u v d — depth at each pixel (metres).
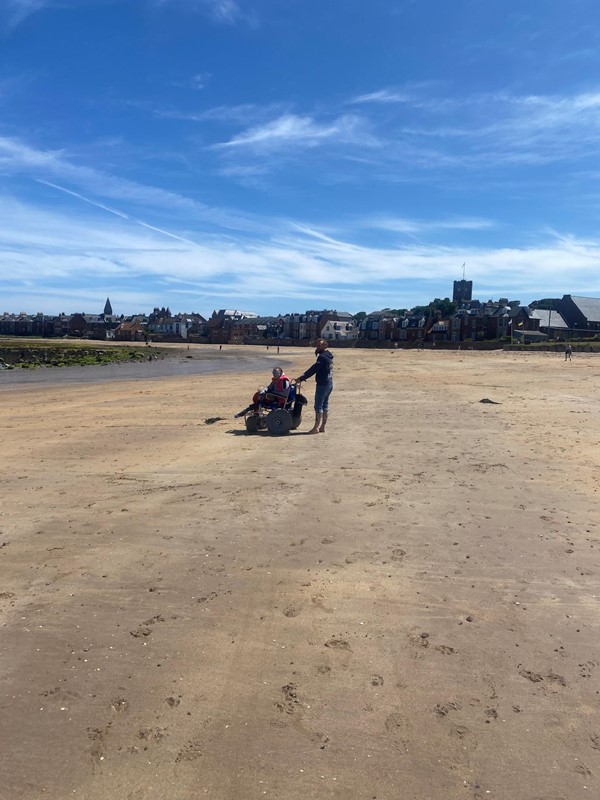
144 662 3.47
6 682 3.28
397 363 49.34
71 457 9.80
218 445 10.61
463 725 2.92
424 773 2.60
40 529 5.91
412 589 4.44
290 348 128.50
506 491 7.12
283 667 3.42
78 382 34.06
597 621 3.96
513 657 3.52
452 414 14.44
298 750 2.74
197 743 2.79
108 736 2.84
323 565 4.90
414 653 3.57
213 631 3.83
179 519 6.16
